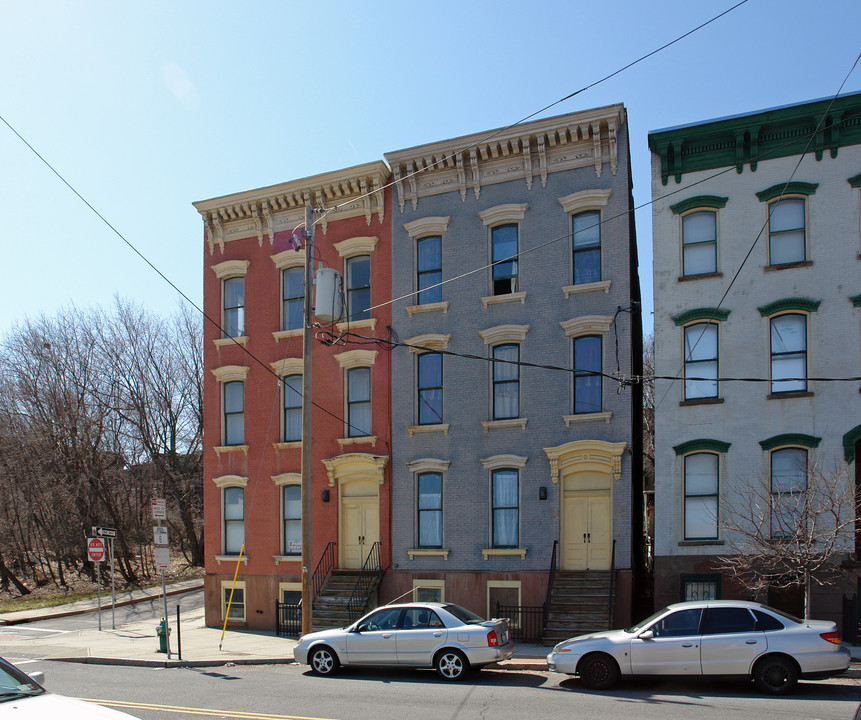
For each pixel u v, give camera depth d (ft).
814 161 61.31
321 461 76.38
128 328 145.48
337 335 77.30
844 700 36.81
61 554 138.00
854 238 59.62
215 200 84.07
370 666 47.44
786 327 61.05
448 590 69.15
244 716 34.91
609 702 37.17
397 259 75.77
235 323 84.07
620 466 64.13
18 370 138.92
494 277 71.97
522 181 71.51
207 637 71.51
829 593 56.39
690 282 64.03
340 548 74.69
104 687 44.52
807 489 52.54
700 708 35.19
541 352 68.80
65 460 131.44
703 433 61.93
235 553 80.38
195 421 151.23
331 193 79.46
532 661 49.90
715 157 64.34
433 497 71.77
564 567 65.82
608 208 67.92
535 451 67.77
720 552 60.08
